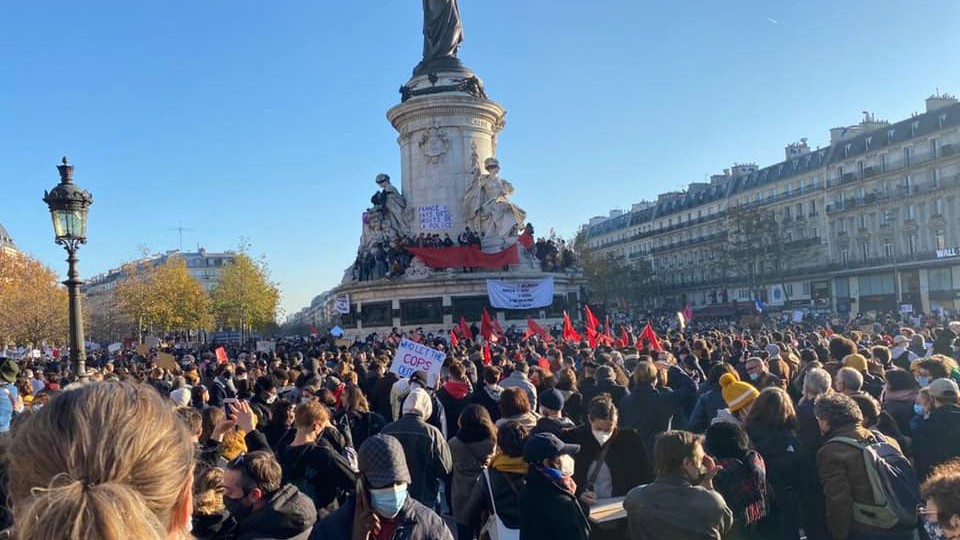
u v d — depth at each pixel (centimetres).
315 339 4359
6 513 259
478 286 4009
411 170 4575
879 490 576
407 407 821
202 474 519
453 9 4719
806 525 655
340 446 806
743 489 563
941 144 6625
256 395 1055
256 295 8738
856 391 785
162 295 7969
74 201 1324
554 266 4419
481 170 4506
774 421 650
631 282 10044
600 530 618
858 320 3581
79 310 1372
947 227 6588
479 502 670
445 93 4441
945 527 363
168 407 198
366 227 4594
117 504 165
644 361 984
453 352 2011
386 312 4062
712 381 974
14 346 5850
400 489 459
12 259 6406
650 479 681
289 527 514
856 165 7525
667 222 10988
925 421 732
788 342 2058
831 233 7806
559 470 556
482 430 795
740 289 8962
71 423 175
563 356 1761
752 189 9112
